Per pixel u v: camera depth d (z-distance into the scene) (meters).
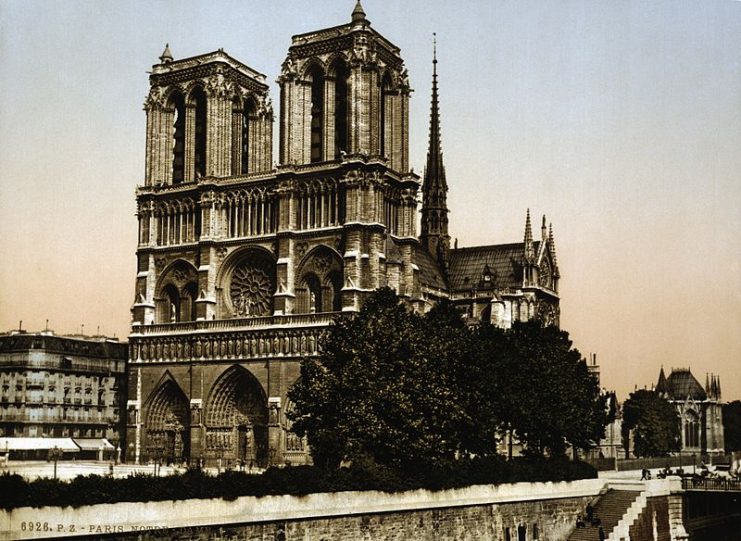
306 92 148.88
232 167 159.38
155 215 157.50
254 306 148.50
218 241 150.75
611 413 170.12
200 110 159.62
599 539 102.00
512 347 118.50
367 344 97.62
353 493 78.75
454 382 102.75
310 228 144.00
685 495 118.69
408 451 89.88
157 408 151.50
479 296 175.88
